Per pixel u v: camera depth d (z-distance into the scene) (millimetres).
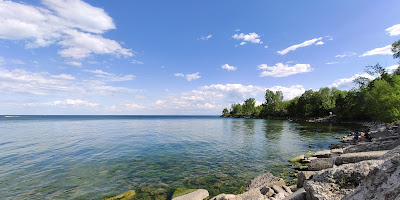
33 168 13961
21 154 18266
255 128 52906
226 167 14633
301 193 5980
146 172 13508
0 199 9172
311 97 100875
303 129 47750
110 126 60375
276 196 7781
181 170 13977
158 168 14438
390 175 3643
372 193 3689
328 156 15023
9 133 36156
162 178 12352
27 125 61000
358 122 68062
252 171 13641
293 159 16172
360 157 9102
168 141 27656
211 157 17828
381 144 12812
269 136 33812
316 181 5668
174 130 47000
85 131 42031
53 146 22500
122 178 12297
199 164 15500
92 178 12211
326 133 38031
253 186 10453
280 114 126188
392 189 3162
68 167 14375
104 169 14070
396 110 36125
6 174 12633
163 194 9953
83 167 14461
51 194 9828
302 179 8188
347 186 5043
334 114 86812
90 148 21578
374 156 8625
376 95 42594
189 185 11195
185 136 34031
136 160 16672
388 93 39125
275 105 133125
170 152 20000
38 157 17172
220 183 11477
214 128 54281
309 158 15508
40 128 48750
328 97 94562
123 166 14859
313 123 74812
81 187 10766
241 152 19969
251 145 24281
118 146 23125
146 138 30797
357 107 68188
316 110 96312
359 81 66375
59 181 11586
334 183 5289
